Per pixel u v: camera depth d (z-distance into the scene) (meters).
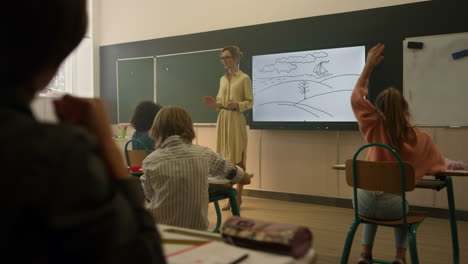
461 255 3.01
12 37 0.33
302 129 4.94
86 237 0.32
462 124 4.12
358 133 4.68
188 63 5.86
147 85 6.29
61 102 0.46
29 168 0.30
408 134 2.30
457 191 4.20
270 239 0.65
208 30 5.73
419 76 4.31
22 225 0.30
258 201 5.14
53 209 0.31
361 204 2.30
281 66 5.07
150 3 6.26
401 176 2.05
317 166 4.94
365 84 2.55
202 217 1.94
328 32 4.81
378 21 4.51
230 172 2.08
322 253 3.03
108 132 0.47
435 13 4.21
